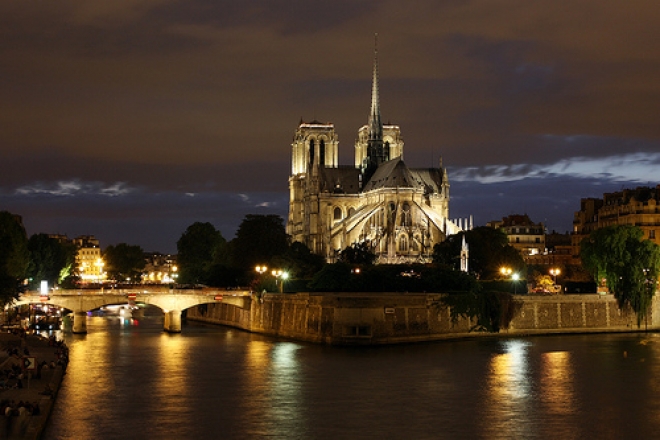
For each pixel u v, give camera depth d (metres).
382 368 165.88
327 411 129.88
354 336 198.75
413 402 135.62
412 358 178.75
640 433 118.50
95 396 139.88
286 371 163.12
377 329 199.75
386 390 144.50
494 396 140.00
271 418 125.81
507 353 186.62
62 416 125.94
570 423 123.38
